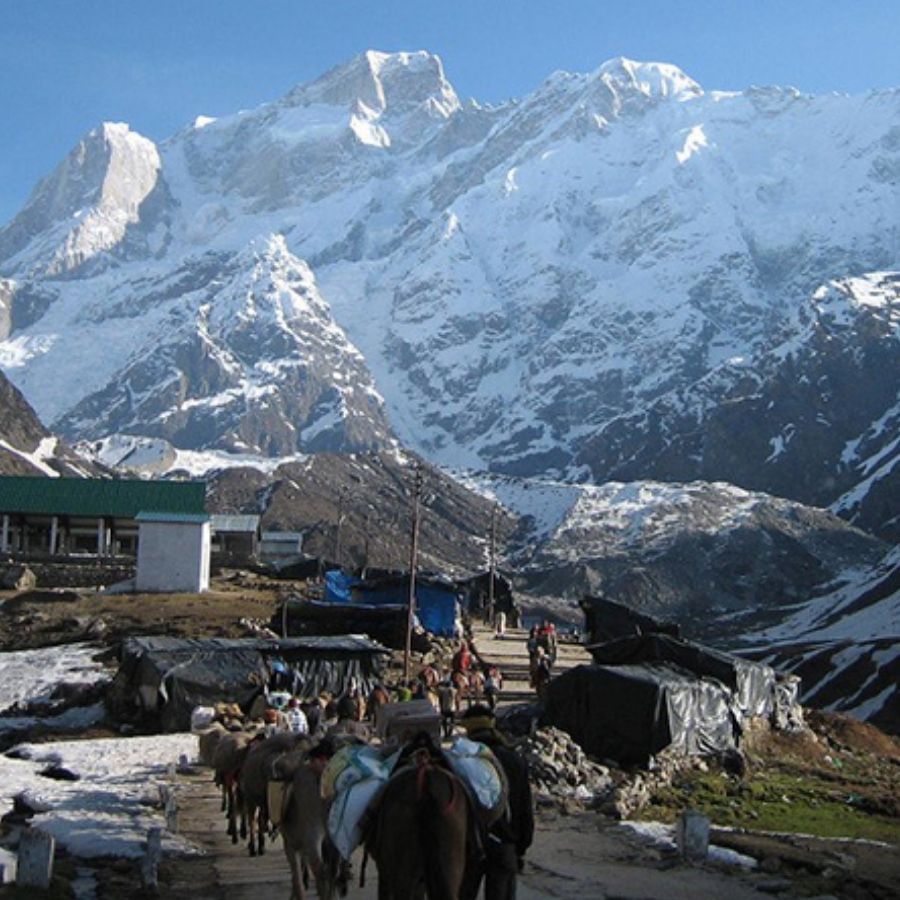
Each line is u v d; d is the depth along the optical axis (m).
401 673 60.28
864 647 132.62
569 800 33.41
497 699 53.53
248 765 24.27
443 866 14.18
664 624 78.44
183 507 111.56
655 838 28.28
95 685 57.75
